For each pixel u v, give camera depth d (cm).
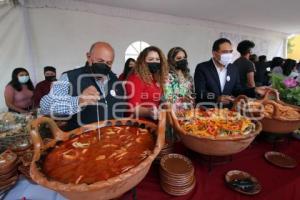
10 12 235
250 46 219
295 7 362
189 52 443
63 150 66
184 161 77
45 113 99
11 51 243
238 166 84
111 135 78
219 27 482
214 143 70
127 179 48
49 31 281
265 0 322
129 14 347
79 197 46
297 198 77
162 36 395
